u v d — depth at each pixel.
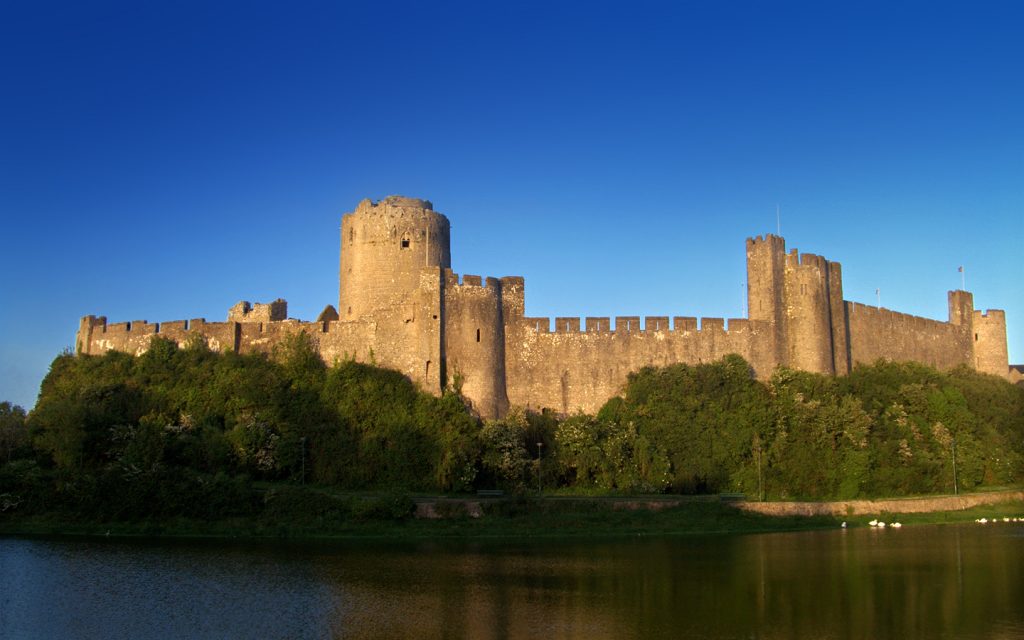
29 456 73.50
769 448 78.56
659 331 87.62
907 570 54.66
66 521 66.62
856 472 77.94
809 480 77.50
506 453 74.25
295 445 74.94
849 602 47.25
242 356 83.50
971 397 94.31
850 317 98.00
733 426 78.88
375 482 73.69
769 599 47.72
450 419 76.56
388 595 48.38
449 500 68.94
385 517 66.38
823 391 85.44
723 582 51.53
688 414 79.38
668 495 75.19
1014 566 55.62
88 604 46.69
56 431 73.88
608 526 67.38
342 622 43.59
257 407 78.06
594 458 75.69
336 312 99.62
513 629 42.47
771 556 58.66
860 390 88.38
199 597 47.94
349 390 78.88
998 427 93.50
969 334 115.06
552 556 58.25
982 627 42.91
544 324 86.88
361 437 75.38
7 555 57.84
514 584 50.81
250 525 65.25
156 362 83.31
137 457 70.06
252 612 45.22
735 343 88.69
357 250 89.69
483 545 61.88
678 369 82.94
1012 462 89.19
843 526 71.12
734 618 44.38
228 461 72.69
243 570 53.91
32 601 47.19
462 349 82.81
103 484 67.75
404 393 79.44
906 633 42.03
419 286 83.06
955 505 78.12
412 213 89.25
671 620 43.97
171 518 66.31
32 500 68.06
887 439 82.88
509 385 85.44
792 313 91.25
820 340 91.31
